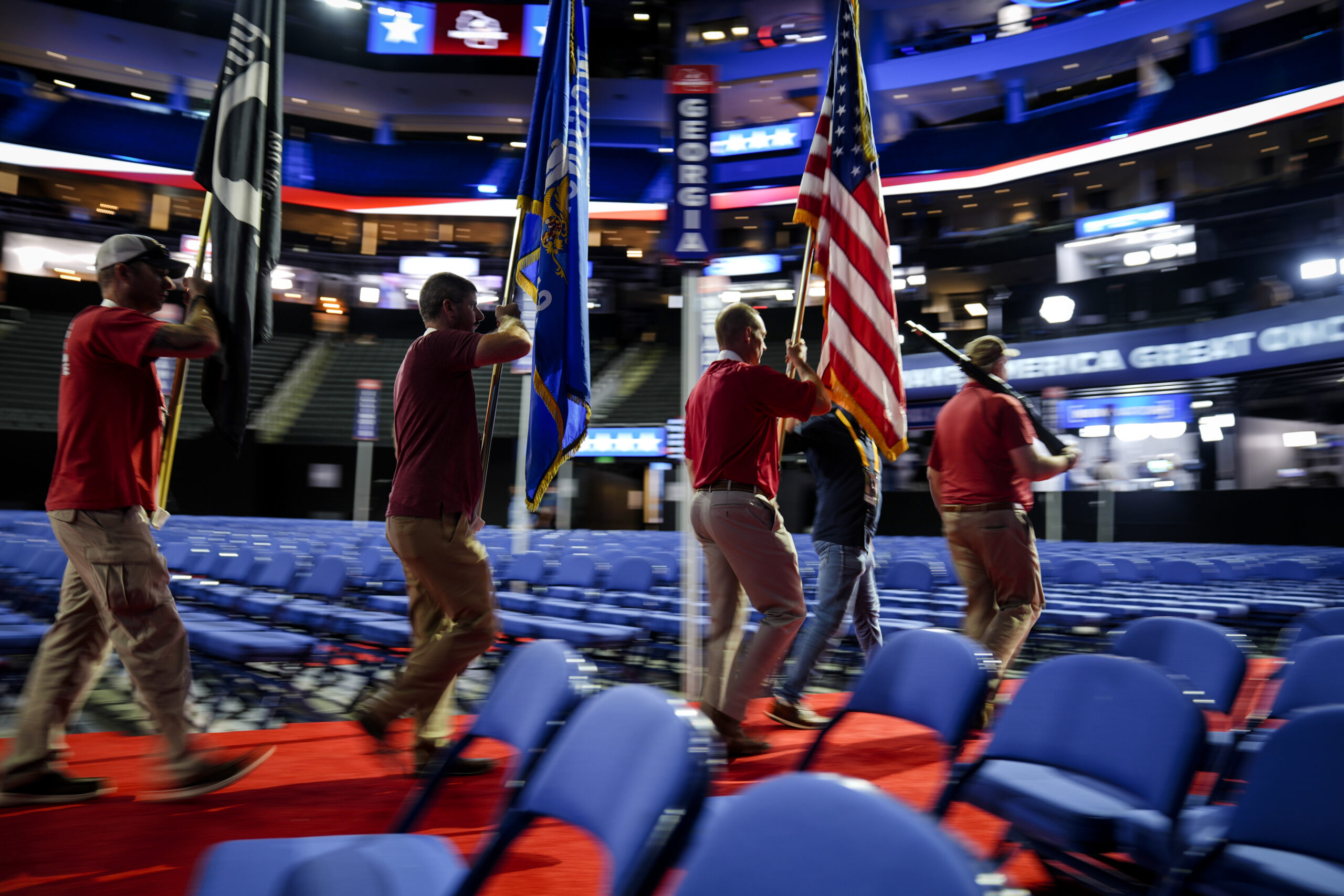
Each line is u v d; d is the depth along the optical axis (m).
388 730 3.23
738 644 3.81
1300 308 19.28
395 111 39.34
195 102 37.12
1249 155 29.36
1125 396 23.42
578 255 3.85
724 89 37.81
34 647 3.93
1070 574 9.33
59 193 34.03
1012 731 2.20
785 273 33.66
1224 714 2.61
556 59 3.97
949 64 34.75
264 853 1.63
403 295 36.56
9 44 33.31
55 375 27.58
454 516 3.25
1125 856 2.01
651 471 29.02
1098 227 28.45
